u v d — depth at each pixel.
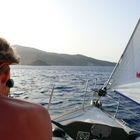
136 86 4.96
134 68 4.99
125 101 12.40
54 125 4.15
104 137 4.09
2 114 1.26
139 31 5.02
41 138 1.33
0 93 1.33
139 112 10.27
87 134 4.14
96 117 4.70
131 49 5.05
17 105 1.32
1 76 1.33
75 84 24.66
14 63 1.37
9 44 1.36
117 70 5.13
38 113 1.36
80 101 13.33
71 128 4.23
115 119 4.77
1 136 1.21
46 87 21.98
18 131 1.25
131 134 4.08
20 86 22.33
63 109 10.90
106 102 12.05
